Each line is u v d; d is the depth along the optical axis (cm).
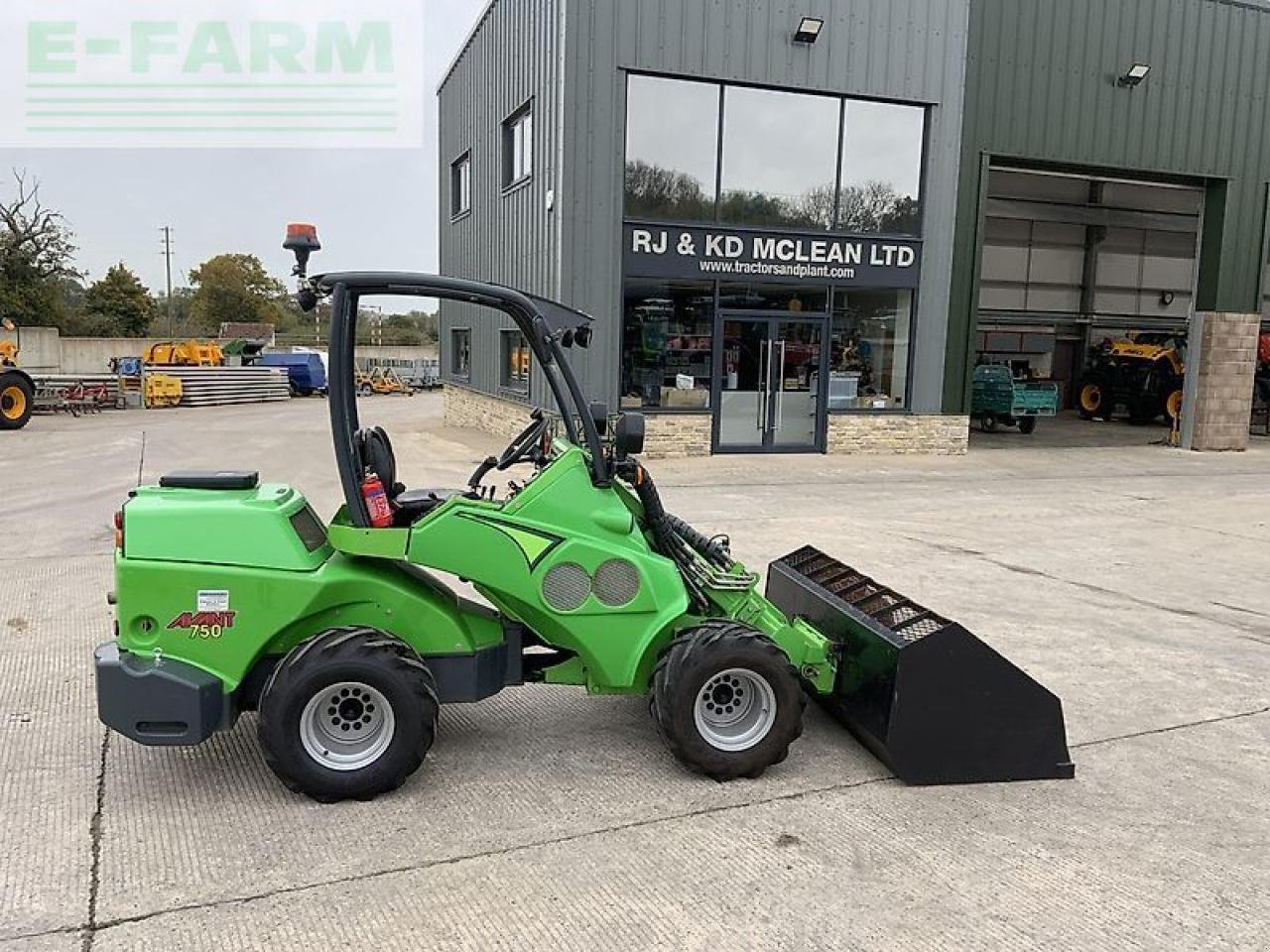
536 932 307
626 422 423
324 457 1477
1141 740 473
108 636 594
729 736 419
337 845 358
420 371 4253
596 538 420
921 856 360
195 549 392
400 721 386
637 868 347
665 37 1361
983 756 422
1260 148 1762
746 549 851
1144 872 353
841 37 1445
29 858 346
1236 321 1767
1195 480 1391
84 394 2464
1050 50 1588
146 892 325
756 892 334
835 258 1492
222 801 389
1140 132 1670
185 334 6359
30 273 4841
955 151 1536
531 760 436
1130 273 2766
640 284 1410
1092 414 2480
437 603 421
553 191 1378
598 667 424
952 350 1600
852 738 467
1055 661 584
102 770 416
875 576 777
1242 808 404
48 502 1062
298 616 397
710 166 1420
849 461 1480
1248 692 539
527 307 416
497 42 1686
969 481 1327
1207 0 1677
